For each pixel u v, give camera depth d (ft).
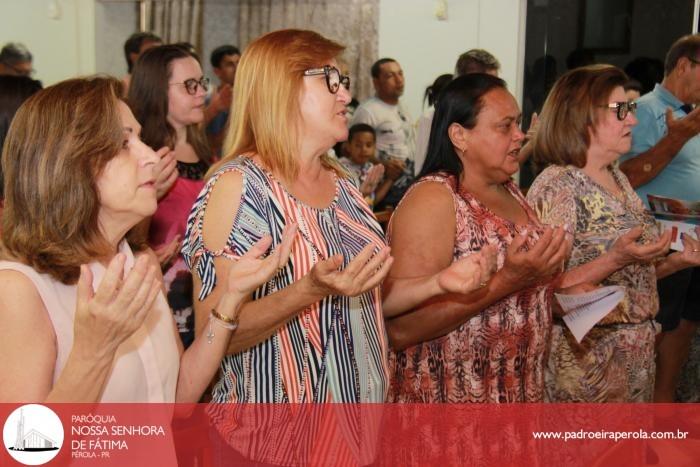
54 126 3.44
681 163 8.85
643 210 7.13
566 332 6.49
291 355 4.51
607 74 6.79
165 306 4.29
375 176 10.67
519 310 5.47
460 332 5.41
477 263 4.83
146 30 14.20
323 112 4.62
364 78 13.32
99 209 3.63
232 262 4.27
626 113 6.65
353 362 4.66
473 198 5.54
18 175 3.44
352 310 4.72
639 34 11.75
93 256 3.55
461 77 5.72
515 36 12.64
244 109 4.70
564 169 6.85
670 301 9.26
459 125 5.58
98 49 14.43
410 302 5.08
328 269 3.90
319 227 4.61
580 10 12.11
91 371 3.18
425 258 5.32
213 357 4.14
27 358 3.29
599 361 6.54
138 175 3.68
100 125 3.49
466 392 5.47
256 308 4.23
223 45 13.89
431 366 5.48
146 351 3.98
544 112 7.08
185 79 8.28
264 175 4.54
